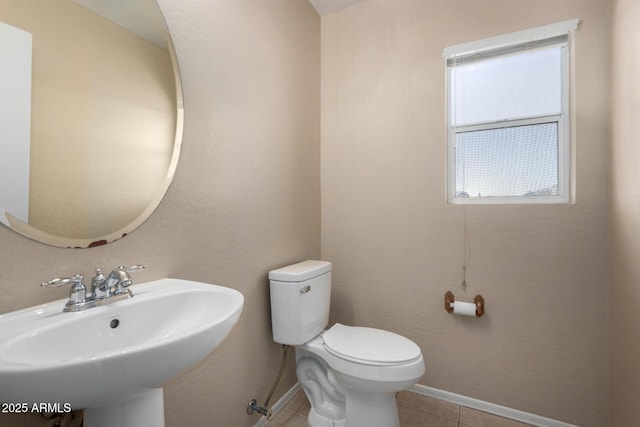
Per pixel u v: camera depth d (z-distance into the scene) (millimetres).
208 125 1269
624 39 1271
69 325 713
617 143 1354
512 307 1680
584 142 1535
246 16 1484
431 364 1869
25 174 756
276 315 1560
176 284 1021
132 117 994
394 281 1964
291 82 1843
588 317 1536
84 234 869
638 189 1131
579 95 1541
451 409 1752
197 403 1215
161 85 1084
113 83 946
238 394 1425
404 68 1937
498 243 1708
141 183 1017
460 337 1792
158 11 1075
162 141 1084
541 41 1629
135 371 573
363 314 2055
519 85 1694
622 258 1301
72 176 845
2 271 724
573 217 1559
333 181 2152
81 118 867
